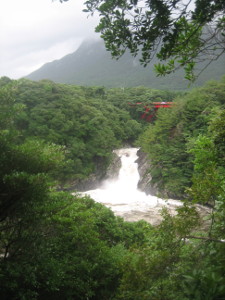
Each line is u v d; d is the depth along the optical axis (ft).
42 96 130.82
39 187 24.98
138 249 15.35
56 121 120.67
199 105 98.07
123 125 171.53
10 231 26.91
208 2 9.93
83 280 26.91
